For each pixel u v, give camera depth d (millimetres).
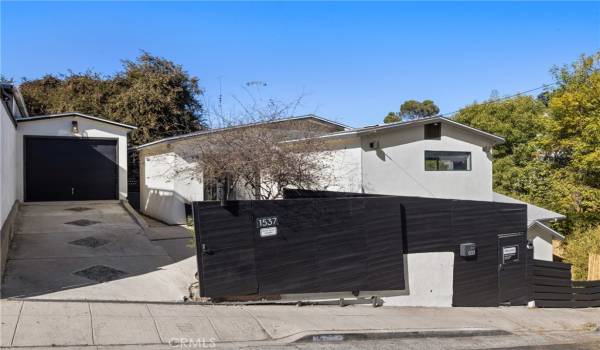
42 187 16922
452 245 11164
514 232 12375
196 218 8500
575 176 21609
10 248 10602
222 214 8672
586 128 20531
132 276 9406
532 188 23438
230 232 8711
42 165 16953
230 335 7145
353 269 9781
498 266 12008
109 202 17500
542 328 10414
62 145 17281
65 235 12062
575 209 21406
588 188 20922
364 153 15961
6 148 10859
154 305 8078
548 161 23859
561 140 21594
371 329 8156
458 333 8867
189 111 26609
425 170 17422
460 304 11234
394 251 10266
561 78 23500
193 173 13648
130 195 22328
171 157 16562
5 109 10773
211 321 7594
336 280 9609
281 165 12188
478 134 18625
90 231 12672
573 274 18078
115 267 9883
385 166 16453
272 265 9039
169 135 25609
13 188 13961
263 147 11945
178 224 16406
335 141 16578
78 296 8039
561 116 21641
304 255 9336
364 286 9883
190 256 11227
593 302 14266
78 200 17422
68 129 17344
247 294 8805
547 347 8656
